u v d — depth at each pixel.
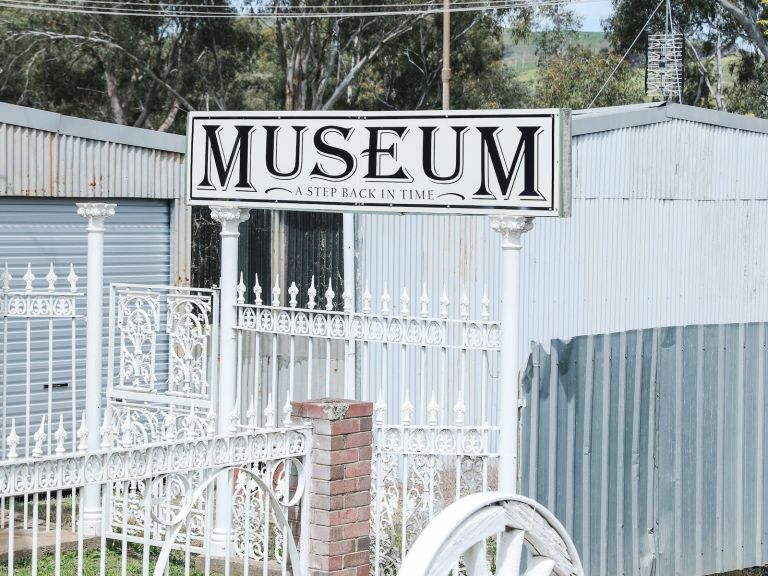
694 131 17.97
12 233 13.84
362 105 46.38
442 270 14.80
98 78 42.88
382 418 8.87
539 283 15.73
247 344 13.03
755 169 19.08
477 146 8.88
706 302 18.34
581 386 9.24
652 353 9.67
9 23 40.19
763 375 10.32
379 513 8.88
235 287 9.93
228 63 42.50
